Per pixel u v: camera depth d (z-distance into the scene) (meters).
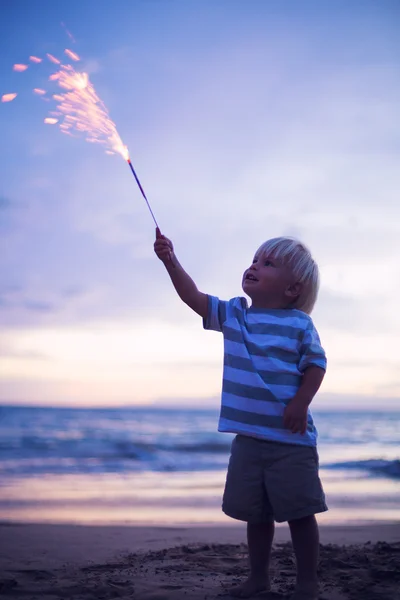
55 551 4.02
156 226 3.06
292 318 2.94
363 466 10.90
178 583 3.01
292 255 3.05
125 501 6.87
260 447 2.75
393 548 3.84
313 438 2.77
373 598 2.74
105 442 16.59
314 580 2.69
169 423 24.59
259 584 2.78
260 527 2.81
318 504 2.71
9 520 5.55
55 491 7.64
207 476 9.79
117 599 2.72
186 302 3.06
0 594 2.83
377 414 27.72
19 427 21.81
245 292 3.09
